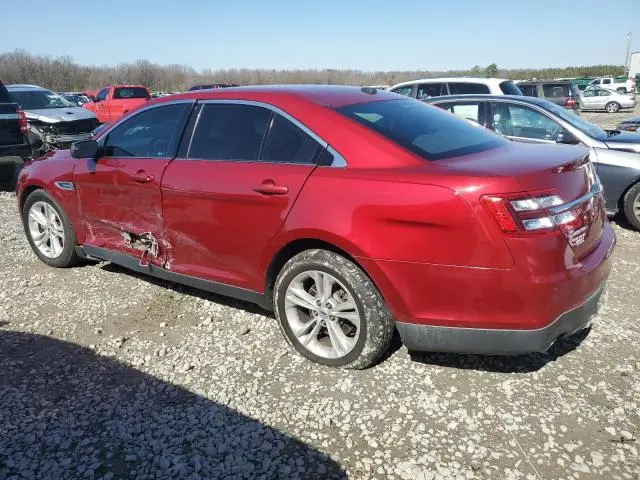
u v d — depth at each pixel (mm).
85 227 4723
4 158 9109
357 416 2918
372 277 3051
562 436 2727
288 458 2633
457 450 2654
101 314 4188
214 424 2885
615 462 2551
